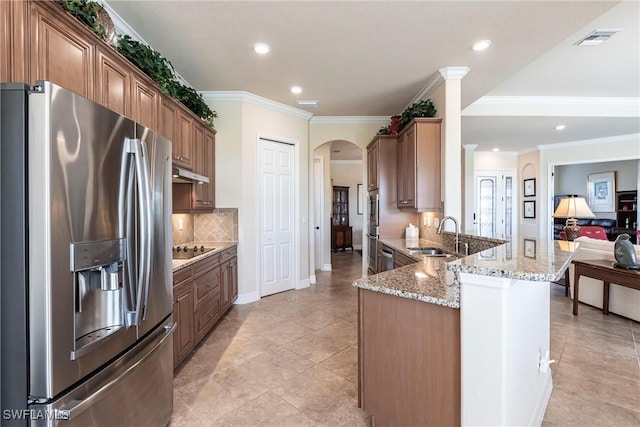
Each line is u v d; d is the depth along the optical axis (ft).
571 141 22.67
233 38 9.17
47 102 3.54
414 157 11.93
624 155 20.85
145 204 4.94
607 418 6.34
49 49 4.80
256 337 10.36
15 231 3.54
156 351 5.53
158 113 8.56
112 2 7.47
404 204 13.25
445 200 11.37
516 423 4.69
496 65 10.82
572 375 7.93
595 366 8.36
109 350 4.39
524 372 5.13
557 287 16.38
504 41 9.26
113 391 4.43
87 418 3.99
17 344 3.56
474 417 4.43
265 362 8.67
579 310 12.76
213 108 13.80
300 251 16.67
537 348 6.07
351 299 14.71
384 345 5.63
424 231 14.07
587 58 11.46
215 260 10.92
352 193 31.78
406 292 5.21
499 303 4.22
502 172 27.02
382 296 5.65
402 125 13.66
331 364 8.55
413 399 5.26
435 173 11.81
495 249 6.21
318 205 21.80
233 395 7.14
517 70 11.19
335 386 7.50
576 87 14.48
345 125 17.79
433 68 11.13
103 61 6.18
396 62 10.66
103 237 4.26
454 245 10.91
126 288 4.69
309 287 16.99
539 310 6.22
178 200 11.29
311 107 15.78
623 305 11.75
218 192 13.91
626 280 10.57
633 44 10.39
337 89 13.24
